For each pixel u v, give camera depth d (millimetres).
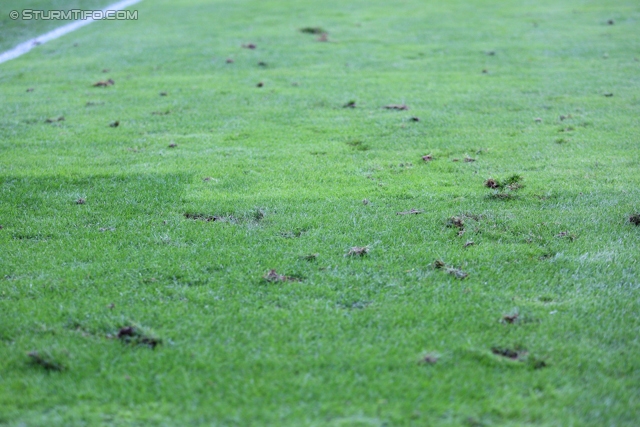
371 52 12867
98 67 12062
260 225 5535
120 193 6246
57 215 5758
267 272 4711
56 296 4395
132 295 4414
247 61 12242
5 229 5461
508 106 9258
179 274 4688
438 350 3822
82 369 3648
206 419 3256
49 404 3375
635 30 14188
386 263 4863
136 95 10078
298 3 18969
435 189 6340
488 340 3932
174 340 3912
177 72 11539
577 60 11898
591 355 3789
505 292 4480
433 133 8164
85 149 7609
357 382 3523
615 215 5664
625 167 6816
